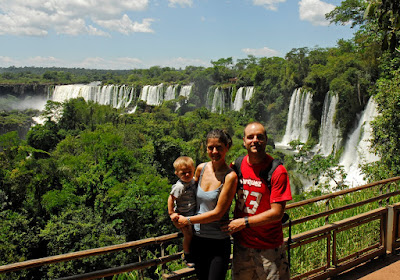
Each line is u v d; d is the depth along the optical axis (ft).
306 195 34.78
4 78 652.48
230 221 9.47
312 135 168.76
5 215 86.53
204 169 9.79
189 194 9.86
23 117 367.25
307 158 131.64
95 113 278.05
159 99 364.99
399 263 15.89
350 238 17.07
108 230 78.79
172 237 10.32
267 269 9.77
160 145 145.69
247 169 9.93
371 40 54.65
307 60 219.20
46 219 108.88
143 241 9.89
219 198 9.22
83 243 72.90
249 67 403.95
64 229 75.51
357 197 23.21
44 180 120.88
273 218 9.23
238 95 285.23
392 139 33.17
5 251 73.15
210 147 9.30
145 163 143.02
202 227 9.54
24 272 68.74
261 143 9.59
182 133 242.58
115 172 119.14
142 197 89.86
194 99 347.77
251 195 9.76
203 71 364.17
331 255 16.14
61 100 403.13
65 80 635.25
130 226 88.22
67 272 64.95
